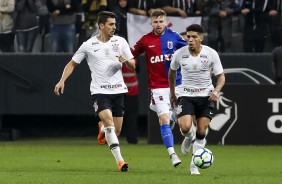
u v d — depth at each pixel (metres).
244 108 58.47
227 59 62.44
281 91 58.28
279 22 62.47
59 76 63.09
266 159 48.75
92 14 61.84
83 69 63.22
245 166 44.22
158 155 50.94
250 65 62.47
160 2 61.31
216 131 58.62
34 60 63.16
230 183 33.41
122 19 61.47
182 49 38.06
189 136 40.50
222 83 37.84
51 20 62.78
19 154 50.97
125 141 62.78
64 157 49.16
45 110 63.53
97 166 43.19
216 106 58.53
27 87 63.34
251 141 58.47
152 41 42.31
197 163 37.12
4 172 38.84
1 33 63.34
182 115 38.03
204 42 62.72
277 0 62.25
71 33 62.62
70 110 63.53
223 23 62.81
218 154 52.03
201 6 62.03
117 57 39.88
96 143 61.62
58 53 62.81
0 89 63.69
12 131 64.12
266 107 58.41
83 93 63.41
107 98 39.88
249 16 62.62
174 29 61.50
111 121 39.31
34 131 67.19
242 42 63.22
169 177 35.91
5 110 63.84
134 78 59.34
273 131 58.53
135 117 59.91
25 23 62.81
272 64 60.88
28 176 36.47
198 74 37.97
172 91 39.47
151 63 42.22
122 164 39.19
